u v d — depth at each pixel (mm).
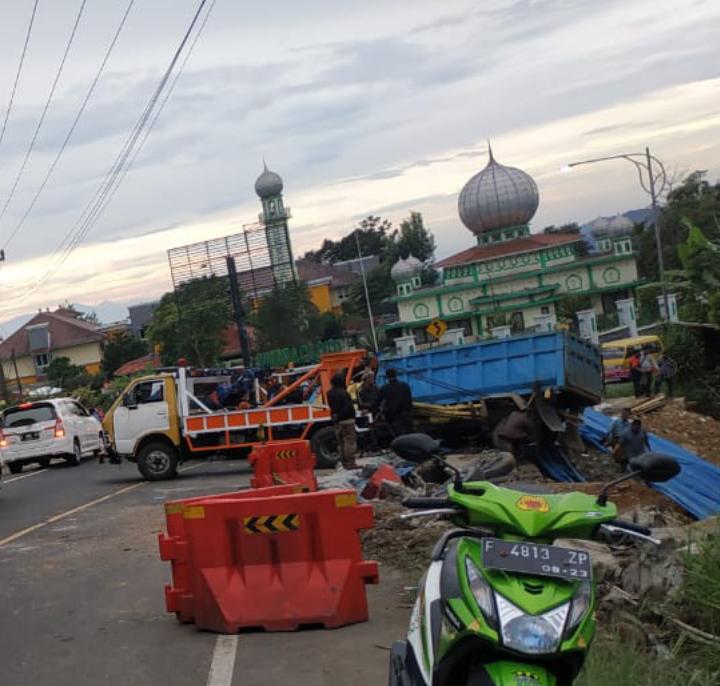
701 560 7656
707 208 73125
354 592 8086
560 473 20281
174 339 57219
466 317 68688
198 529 8188
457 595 4398
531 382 21719
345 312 94188
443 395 22500
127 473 24922
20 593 10016
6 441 28922
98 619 8734
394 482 14406
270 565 8141
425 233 124938
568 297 65188
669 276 33938
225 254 53000
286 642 7691
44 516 16516
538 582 4277
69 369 84000
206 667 7164
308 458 15625
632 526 4668
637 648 6984
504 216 70875
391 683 5117
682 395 33312
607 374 42281
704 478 19609
